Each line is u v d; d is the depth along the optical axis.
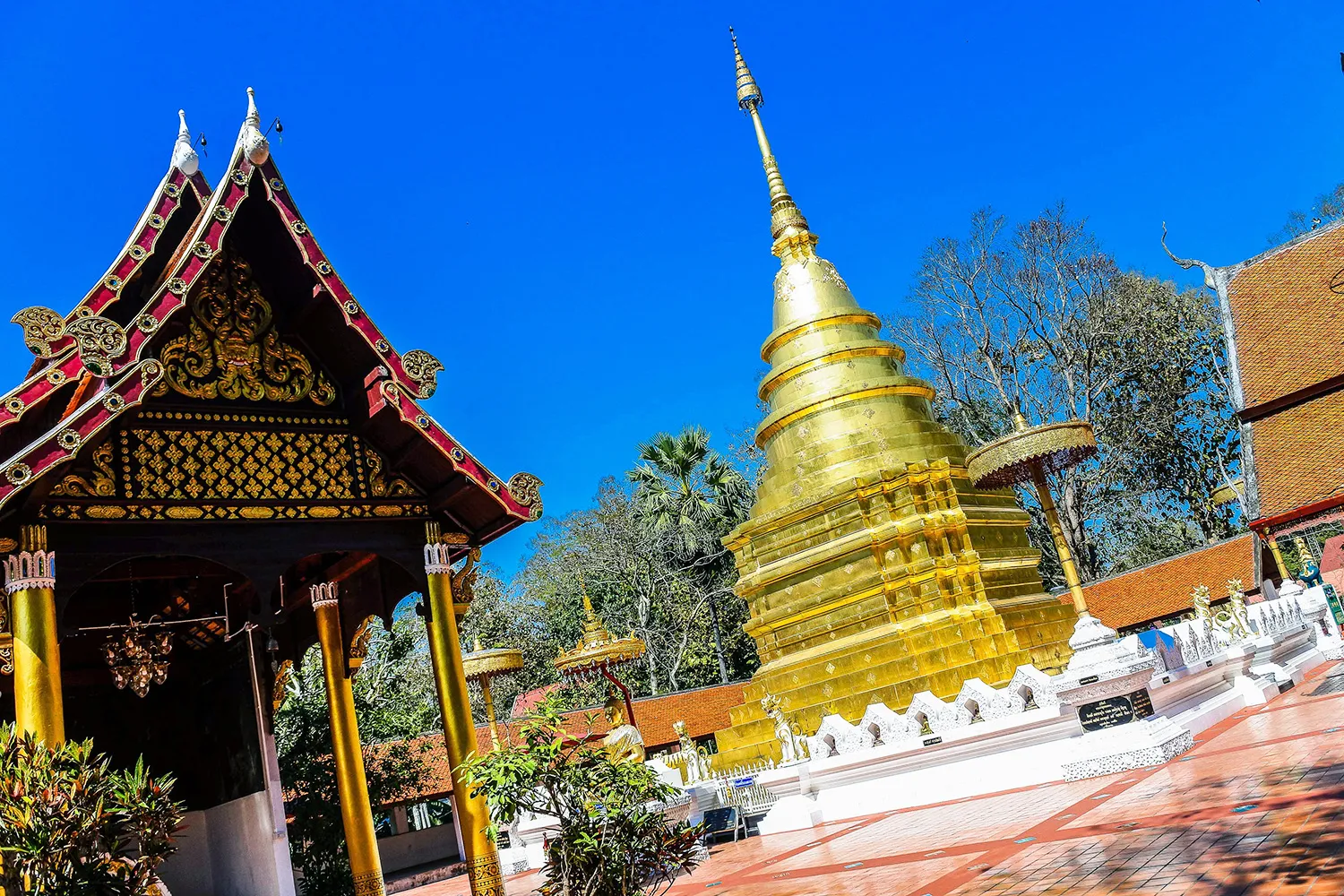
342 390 11.94
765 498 27.05
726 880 14.13
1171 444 50.22
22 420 10.19
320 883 19.00
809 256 29.27
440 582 11.77
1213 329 50.44
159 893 8.66
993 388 52.53
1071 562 16.59
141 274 11.96
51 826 7.86
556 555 57.50
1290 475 22.11
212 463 10.87
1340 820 9.21
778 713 20.77
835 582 24.47
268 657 14.20
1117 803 12.77
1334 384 22.67
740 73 31.80
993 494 25.72
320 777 20.59
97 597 15.49
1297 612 29.05
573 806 9.14
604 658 23.05
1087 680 15.92
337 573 13.67
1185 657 20.39
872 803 18.91
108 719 15.65
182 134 11.92
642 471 57.97
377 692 28.75
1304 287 24.98
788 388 27.48
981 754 17.83
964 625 22.34
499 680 51.28
